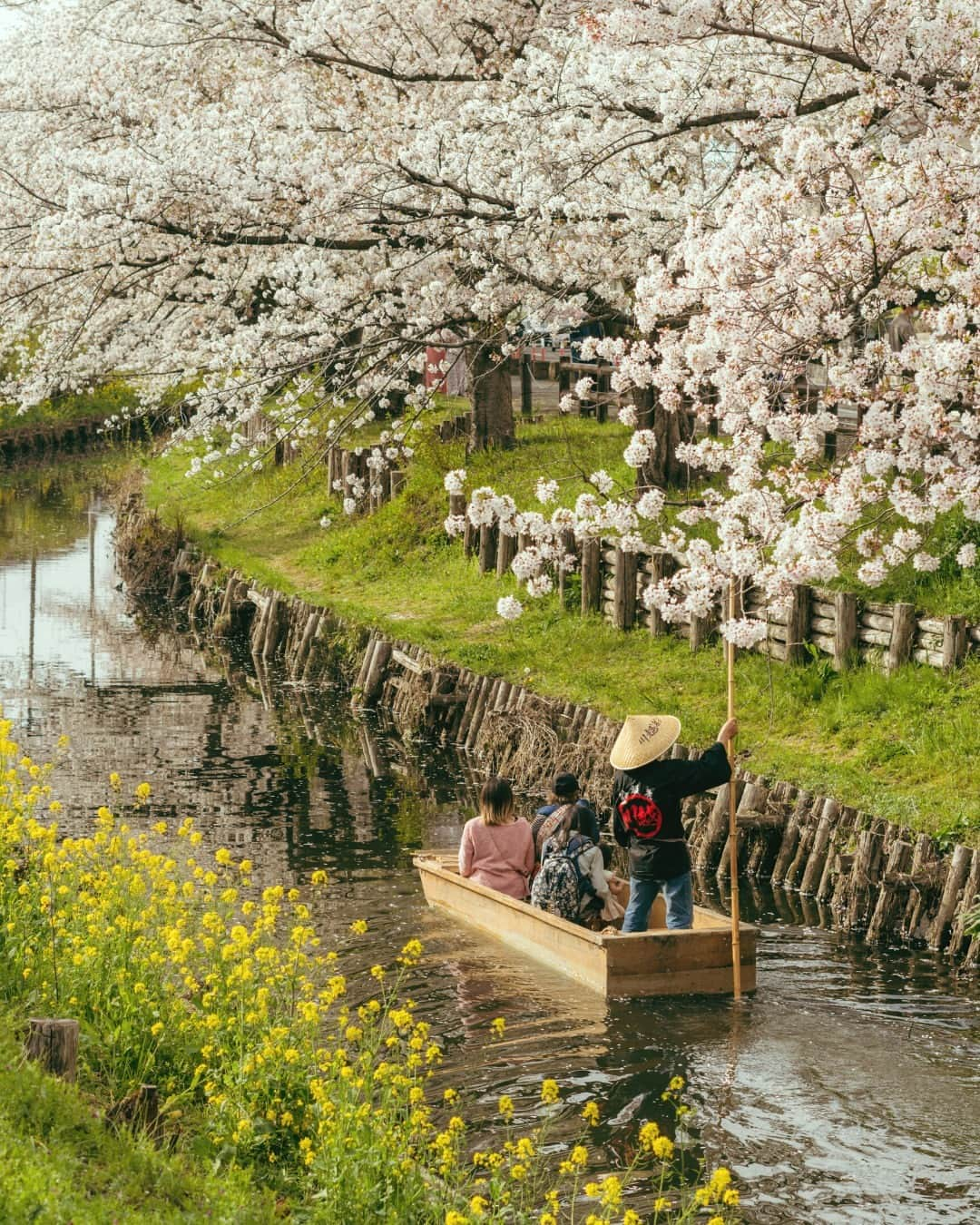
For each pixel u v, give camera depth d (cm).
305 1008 679
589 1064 823
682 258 1188
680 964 944
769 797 1242
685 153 1666
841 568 1548
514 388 3656
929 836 1097
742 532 1128
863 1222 652
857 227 1023
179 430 2194
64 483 4878
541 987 952
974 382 995
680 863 987
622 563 1750
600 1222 545
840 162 1063
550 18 1692
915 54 1181
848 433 1794
